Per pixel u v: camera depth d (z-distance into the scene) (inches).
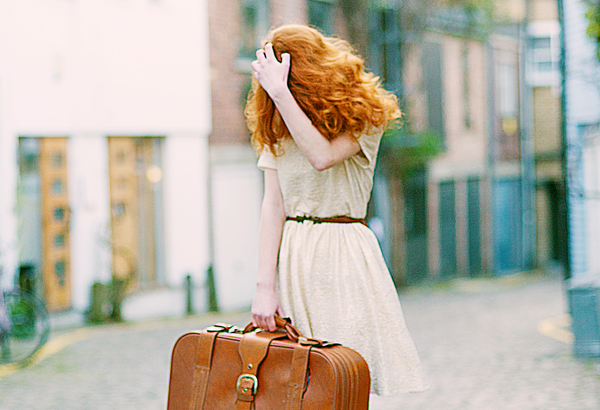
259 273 89.5
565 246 382.0
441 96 871.1
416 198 836.6
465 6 828.6
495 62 988.6
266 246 90.4
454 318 494.3
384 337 91.5
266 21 619.5
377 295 92.0
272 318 87.2
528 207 1059.9
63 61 478.3
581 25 443.5
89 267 483.5
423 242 852.6
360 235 92.2
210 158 573.0
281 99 83.0
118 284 475.2
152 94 530.9
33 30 464.4
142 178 530.3
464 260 933.8
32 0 463.8
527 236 1058.1
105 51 501.4
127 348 352.8
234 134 595.5
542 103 1080.2
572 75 417.1
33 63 464.1
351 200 90.7
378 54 717.3
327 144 83.8
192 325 450.0
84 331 420.8
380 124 88.5
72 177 484.7
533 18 1063.6
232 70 592.4
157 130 534.3
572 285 340.5
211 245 573.0
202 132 562.6
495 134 987.3
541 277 987.3
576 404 243.8
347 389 76.5
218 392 82.3
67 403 248.5
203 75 563.2
